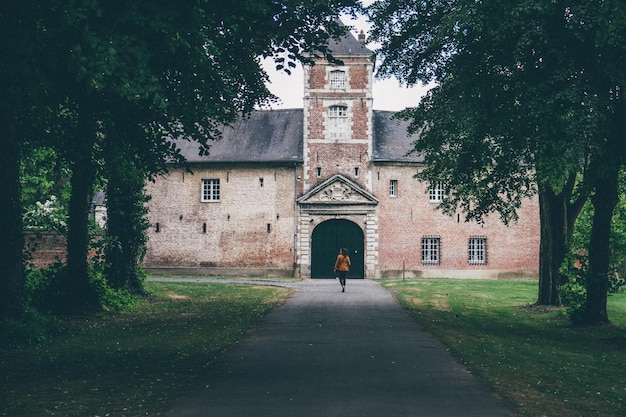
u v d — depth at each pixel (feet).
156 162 51.26
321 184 137.90
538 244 143.02
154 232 142.20
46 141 53.47
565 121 47.44
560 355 44.88
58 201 120.67
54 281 63.57
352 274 138.41
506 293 96.89
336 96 139.95
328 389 30.37
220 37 43.75
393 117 69.67
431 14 59.21
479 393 30.17
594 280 60.39
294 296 86.17
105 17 32.68
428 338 48.19
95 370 35.78
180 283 107.96
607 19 33.40
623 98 45.80
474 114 50.52
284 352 41.01
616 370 40.22
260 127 146.41
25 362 38.50
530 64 48.16
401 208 139.74
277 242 139.13
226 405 27.32
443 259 140.26
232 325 55.77
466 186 71.67
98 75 31.17
